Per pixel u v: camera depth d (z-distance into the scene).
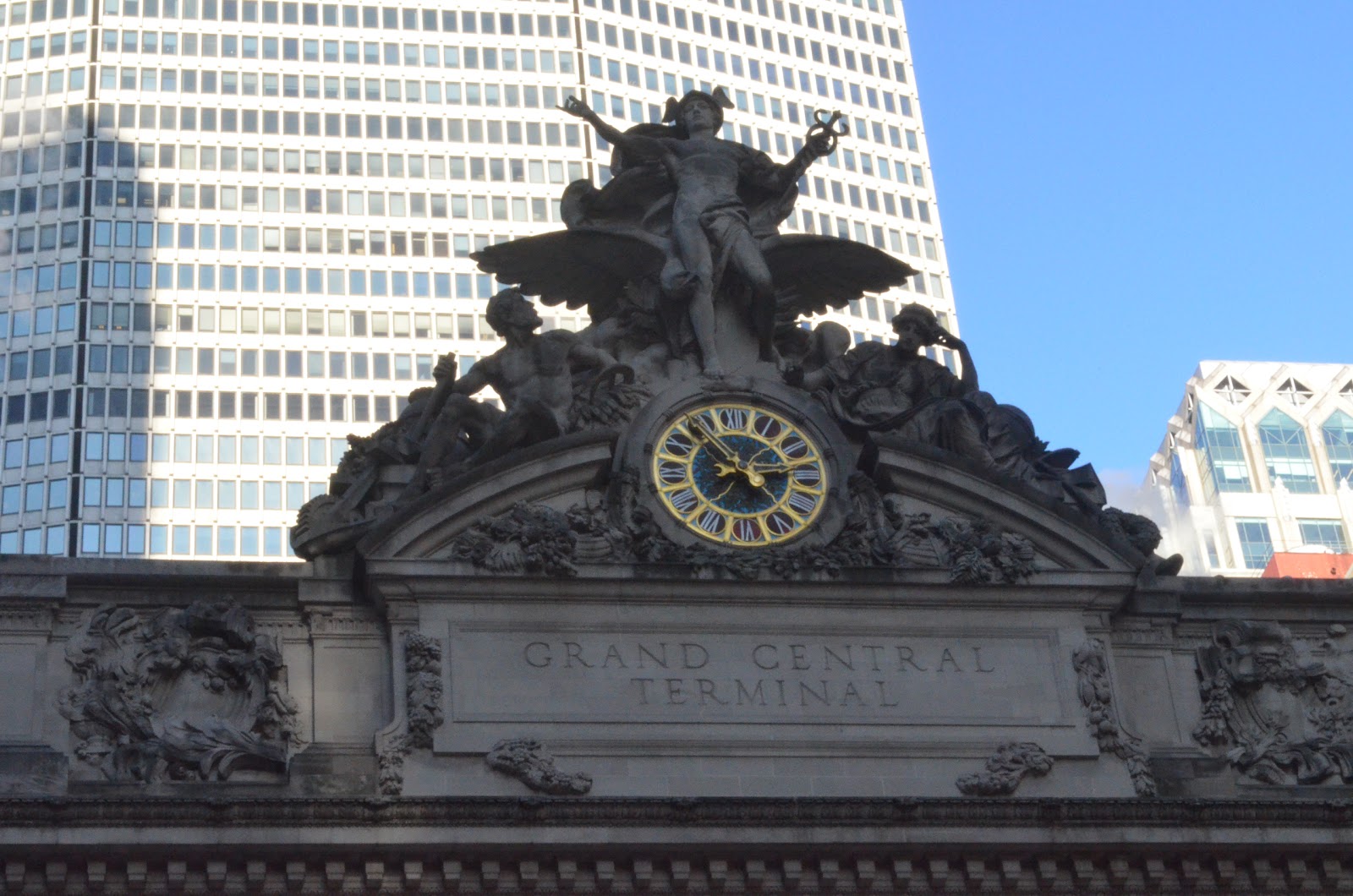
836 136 81.25
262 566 71.19
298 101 142.75
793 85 153.00
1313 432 171.50
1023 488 74.44
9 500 128.25
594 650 70.81
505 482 72.00
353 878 65.69
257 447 131.62
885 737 70.94
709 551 72.44
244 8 144.88
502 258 78.94
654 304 77.38
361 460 73.69
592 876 66.62
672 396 75.00
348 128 142.62
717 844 66.88
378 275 138.50
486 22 147.75
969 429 75.62
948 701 71.69
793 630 72.12
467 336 137.75
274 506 130.25
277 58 143.88
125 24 143.00
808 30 155.75
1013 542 73.81
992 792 70.25
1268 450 170.25
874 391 76.50
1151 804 69.38
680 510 73.31
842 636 72.25
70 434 129.62
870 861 67.75
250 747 68.38
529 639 70.69
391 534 70.94
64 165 137.88
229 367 133.50
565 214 79.94
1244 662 74.69
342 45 145.00
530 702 69.75
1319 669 75.00
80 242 135.38
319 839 65.31
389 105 144.00
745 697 70.81
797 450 74.88
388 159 142.25
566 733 69.56
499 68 146.62
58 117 139.62
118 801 64.94
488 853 66.12
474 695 69.62
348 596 71.06
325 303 136.75
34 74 141.12
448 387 74.69
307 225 139.00
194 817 65.12
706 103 81.44
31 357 132.00
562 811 66.62
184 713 69.19
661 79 149.75
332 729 69.38
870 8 158.75
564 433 73.62
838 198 149.62
